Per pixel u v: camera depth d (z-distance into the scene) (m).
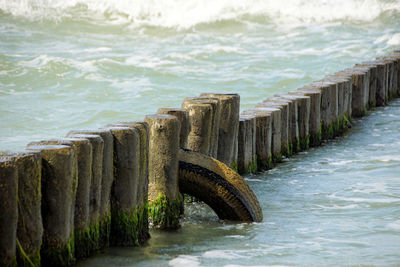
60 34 104.94
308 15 123.31
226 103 32.19
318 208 29.12
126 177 21.95
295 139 42.44
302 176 35.72
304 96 43.34
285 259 21.88
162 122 24.73
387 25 119.00
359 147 44.09
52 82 71.00
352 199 30.55
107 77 74.44
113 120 54.38
